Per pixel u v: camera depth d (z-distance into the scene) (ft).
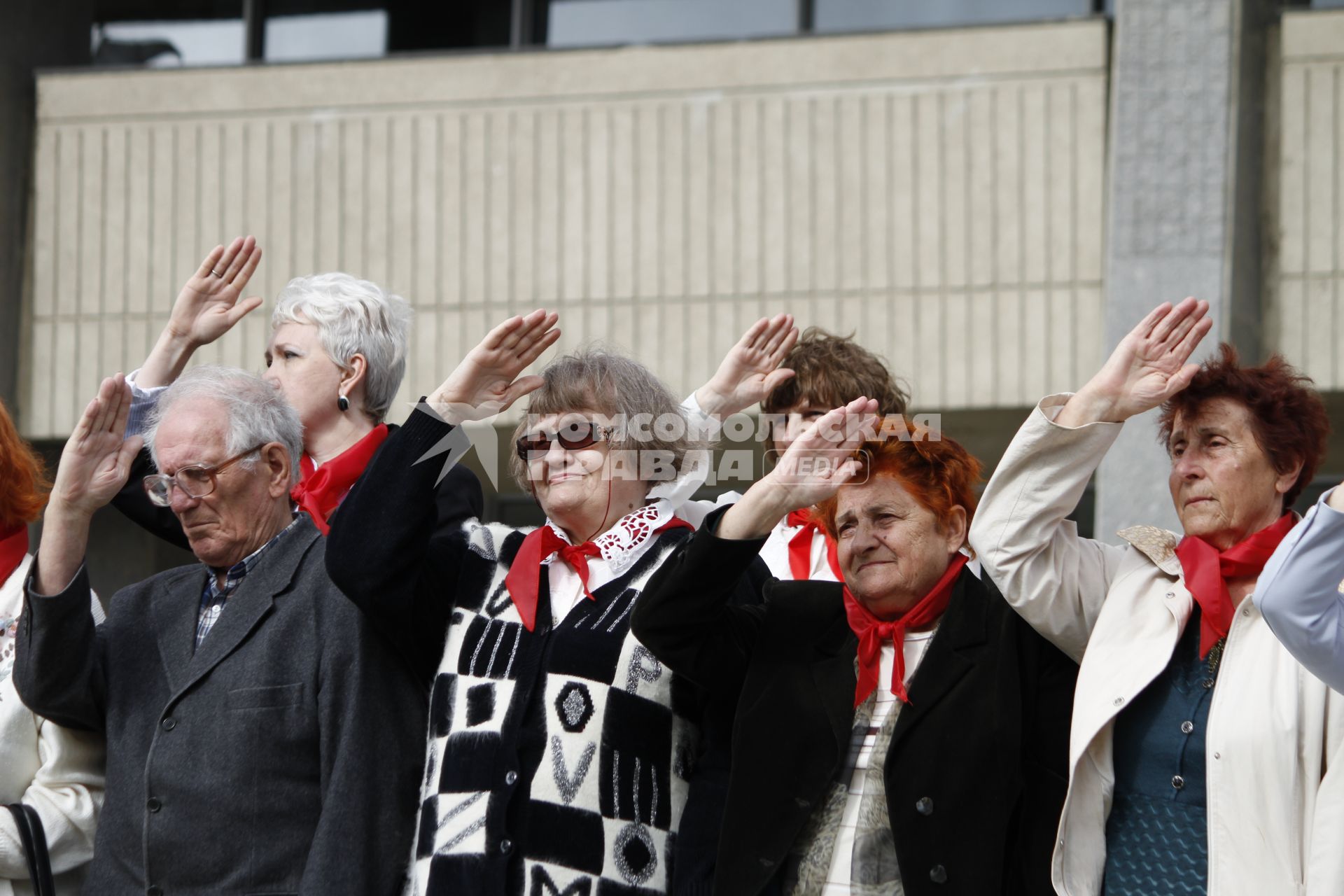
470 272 80.89
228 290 38.99
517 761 28.84
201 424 32.78
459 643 30.58
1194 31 74.38
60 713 33.17
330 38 85.87
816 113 78.84
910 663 28.94
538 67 81.71
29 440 83.51
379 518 29.91
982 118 77.46
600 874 28.27
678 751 29.66
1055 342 75.56
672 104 80.12
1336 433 77.71
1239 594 28.02
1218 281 72.69
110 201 84.02
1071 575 29.17
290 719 31.04
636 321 79.25
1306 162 76.18
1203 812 26.76
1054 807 28.02
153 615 33.81
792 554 37.50
